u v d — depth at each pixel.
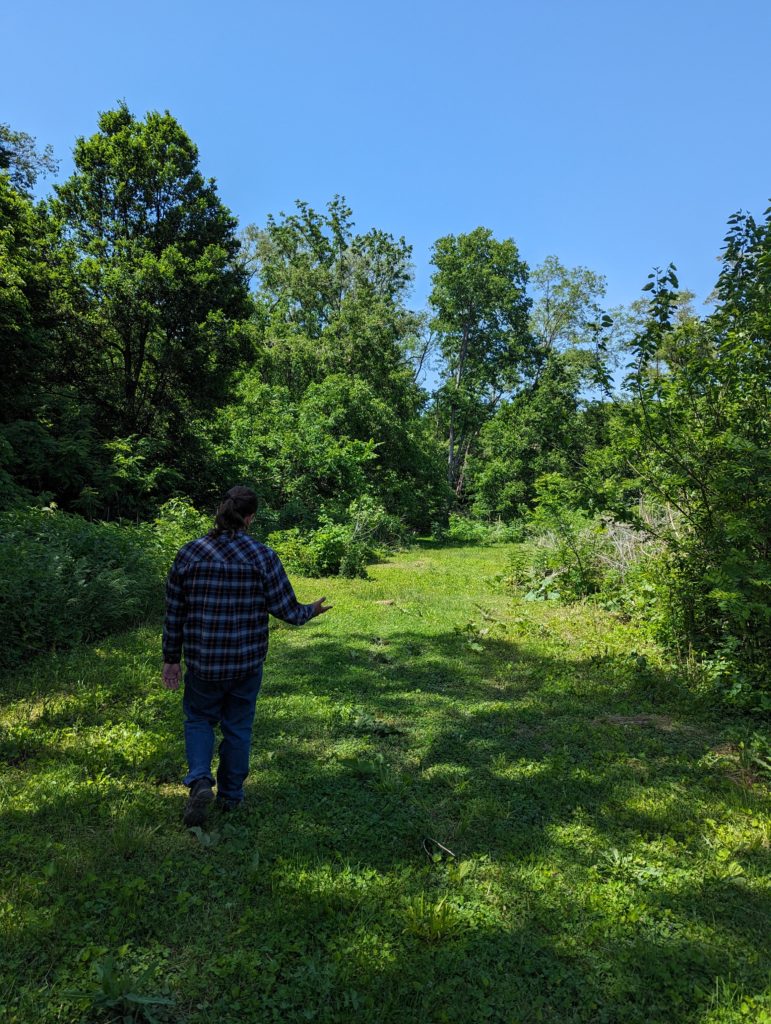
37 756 3.93
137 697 5.09
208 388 18.84
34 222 16.95
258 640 3.26
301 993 2.17
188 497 17.16
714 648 6.24
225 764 3.34
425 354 48.66
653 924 2.60
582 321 46.59
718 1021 2.11
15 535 7.31
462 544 25.00
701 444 5.87
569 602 10.02
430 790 3.77
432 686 5.86
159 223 18.41
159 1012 2.08
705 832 3.33
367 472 27.22
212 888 2.72
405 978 2.26
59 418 15.62
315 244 39.38
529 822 3.42
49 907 2.53
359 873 2.88
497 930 2.53
